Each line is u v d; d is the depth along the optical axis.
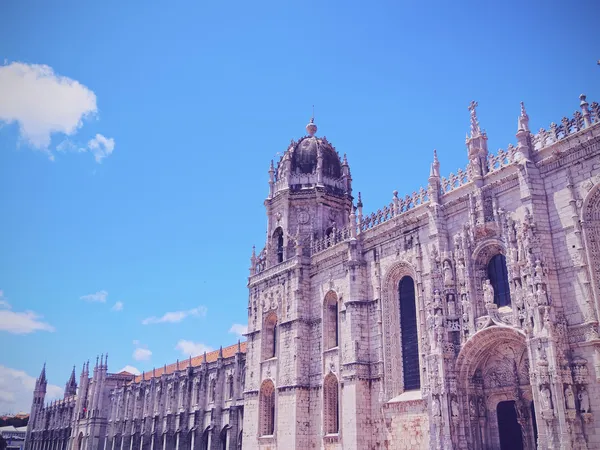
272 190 69.75
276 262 66.50
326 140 71.88
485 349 40.94
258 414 61.00
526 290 36.53
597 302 33.75
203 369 94.50
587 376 33.41
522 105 40.69
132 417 119.12
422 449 43.28
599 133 35.56
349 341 51.22
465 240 42.62
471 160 44.09
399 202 50.97
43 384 193.25
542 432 33.75
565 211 36.75
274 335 63.75
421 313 45.53
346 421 49.25
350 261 53.16
